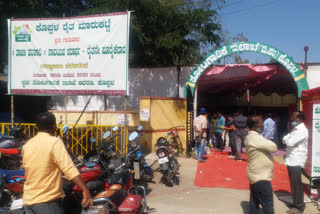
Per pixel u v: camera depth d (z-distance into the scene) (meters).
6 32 12.02
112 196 3.91
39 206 2.90
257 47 9.93
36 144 3.01
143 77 12.57
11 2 12.09
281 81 14.24
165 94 12.27
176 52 14.25
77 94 7.85
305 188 6.41
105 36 7.54
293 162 5.33
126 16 7.36
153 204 5.67
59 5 14.42
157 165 8.67
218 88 16.59
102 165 5.31
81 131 8.83
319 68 10.14
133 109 12.71
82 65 7.77
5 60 14.01
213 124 12.92
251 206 4.54
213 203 5.74
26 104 14.60
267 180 4.22
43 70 8.15
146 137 9.97
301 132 5.32
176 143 8.91
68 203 4.47
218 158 10.18
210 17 15.63
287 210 5.41
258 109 20.44
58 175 3.02
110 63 7.54
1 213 3.92
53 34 8.02
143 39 12.98
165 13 13.05
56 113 10.97
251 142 4.35
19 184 4.73
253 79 13.30
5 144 6.09
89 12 12.51
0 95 14.97
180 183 7.15
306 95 6.27
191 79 10.91
